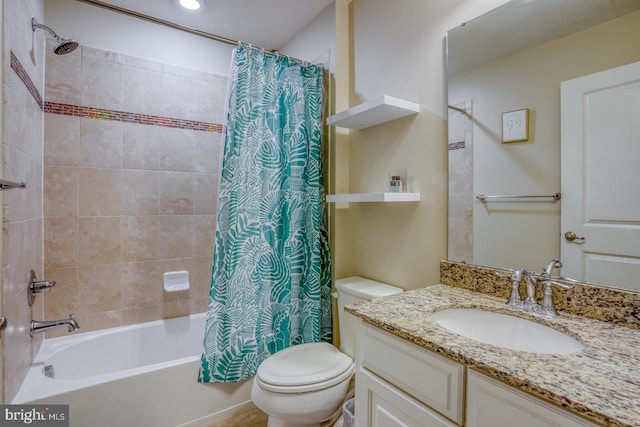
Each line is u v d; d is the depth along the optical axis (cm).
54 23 189
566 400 60
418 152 156
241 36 242
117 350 203
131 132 212
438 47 147
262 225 187
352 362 159
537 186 113
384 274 176
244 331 180
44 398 135
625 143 94
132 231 214
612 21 97
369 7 186
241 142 180
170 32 225
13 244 129
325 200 209
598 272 100
